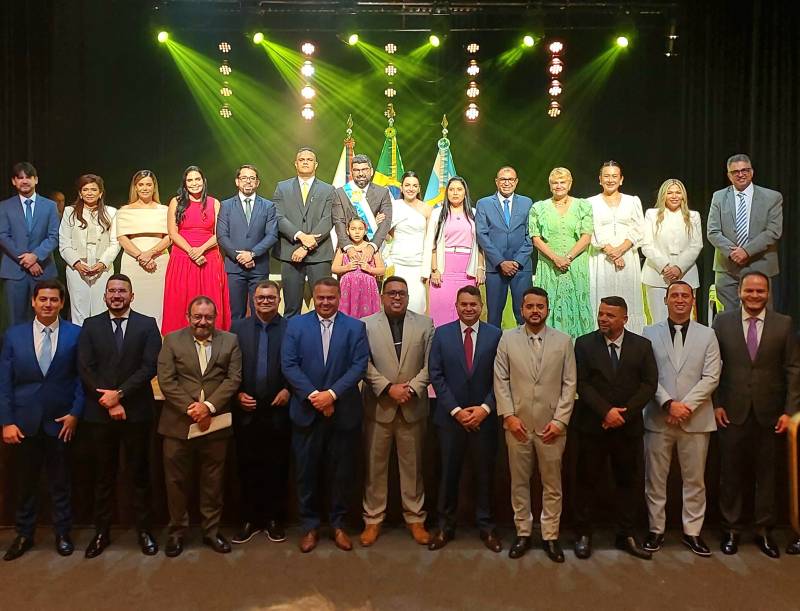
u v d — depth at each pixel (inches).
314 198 217.9
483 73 339.9
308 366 169.6
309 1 318.0
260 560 165.8
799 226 283.0
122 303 168.9
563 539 180.5
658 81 327.0
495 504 190.4
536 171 344.2
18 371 167.6
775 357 171.5
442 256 223.1
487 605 146.3
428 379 175.0
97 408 167.5
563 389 168.9
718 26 299.6
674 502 187.2
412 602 147.3
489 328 176.1
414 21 326.3
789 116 284.0
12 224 214.1
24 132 291.3
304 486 171.3
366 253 216.1
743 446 172.4
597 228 221.0
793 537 178.2
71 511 172.4
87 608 144.4
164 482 187.6
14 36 288.5
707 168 304.3
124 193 331.0
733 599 148.9
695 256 221.6
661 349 173.8
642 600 148.6
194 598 148.3
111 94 324.5
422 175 348.2
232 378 169.5
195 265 211.3
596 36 330.6
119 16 320.8
